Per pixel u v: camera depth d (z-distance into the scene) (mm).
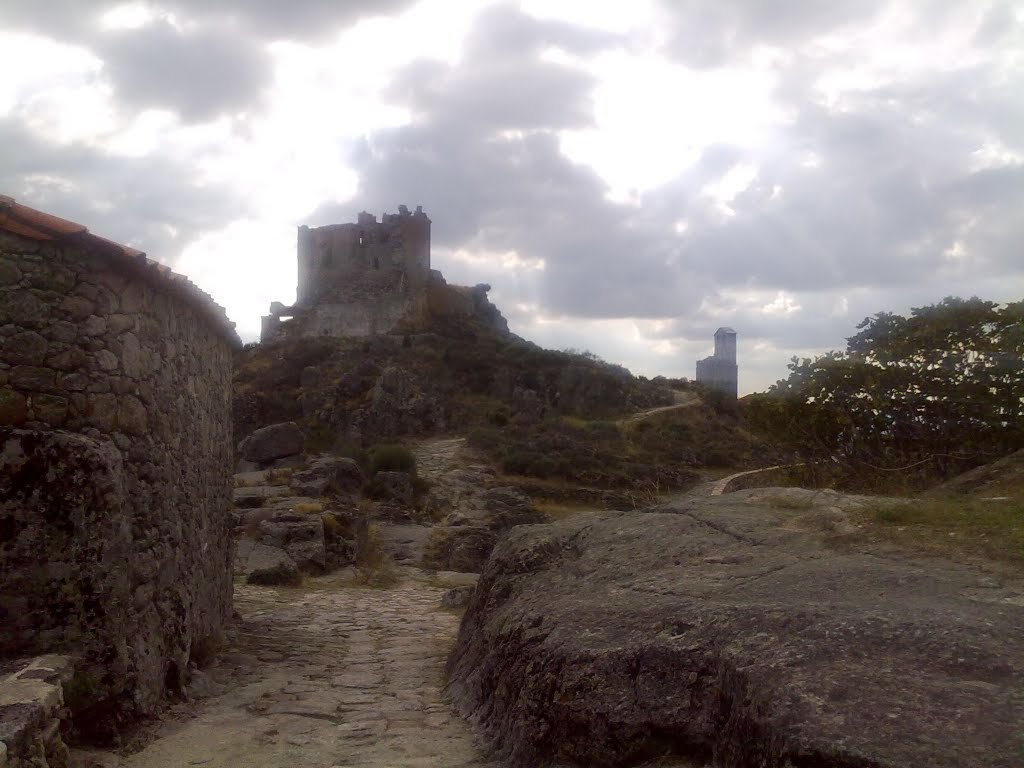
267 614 12359
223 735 6254
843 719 3482
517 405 50562
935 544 5738
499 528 28609
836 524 6625
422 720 6680
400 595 15188
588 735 4730
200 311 8523
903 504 6840
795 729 3516
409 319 67875
